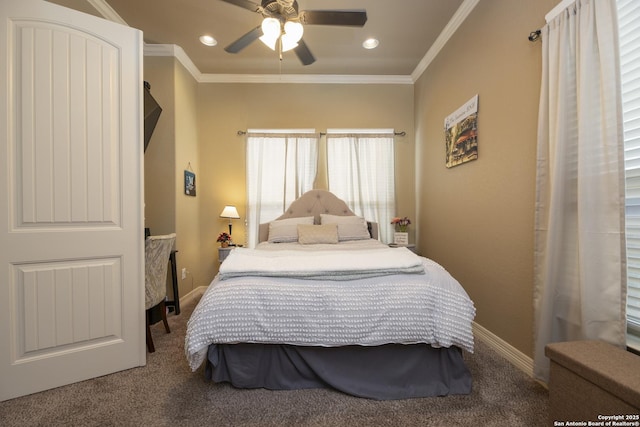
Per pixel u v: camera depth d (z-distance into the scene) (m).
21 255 1.52
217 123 3.74
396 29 2.73
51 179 1.60
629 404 0.91
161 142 3.03
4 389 1.48
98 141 1.72
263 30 1.93
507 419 1.34
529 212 1.76
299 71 3.62
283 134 3.72
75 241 1.64
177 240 3.08
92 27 1.71
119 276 1.78
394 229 3.65
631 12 1.28
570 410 1.12
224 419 1.35
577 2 1.37
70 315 1.64
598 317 1.28
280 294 1.44
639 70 1.26
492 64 2.09
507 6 1.93
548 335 1.48
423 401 1.46
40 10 1.57
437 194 3.07
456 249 2.64
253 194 3.71
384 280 1.51
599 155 1.29
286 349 1.53
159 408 1.42
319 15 1.97
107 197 1.75
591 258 1.29
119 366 1.76
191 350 1.38
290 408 1.42
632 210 1.29
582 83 1.33
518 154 1.84
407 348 1.53
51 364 1.58
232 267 1.55
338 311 1.43
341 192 3.77
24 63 1.54
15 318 1.52
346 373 1.52
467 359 1.91
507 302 1.94
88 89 1.69
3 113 1.49
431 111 3.21
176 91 3.08
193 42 2.96
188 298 3.31
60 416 1.37
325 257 1.71
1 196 1.48
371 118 3.82
